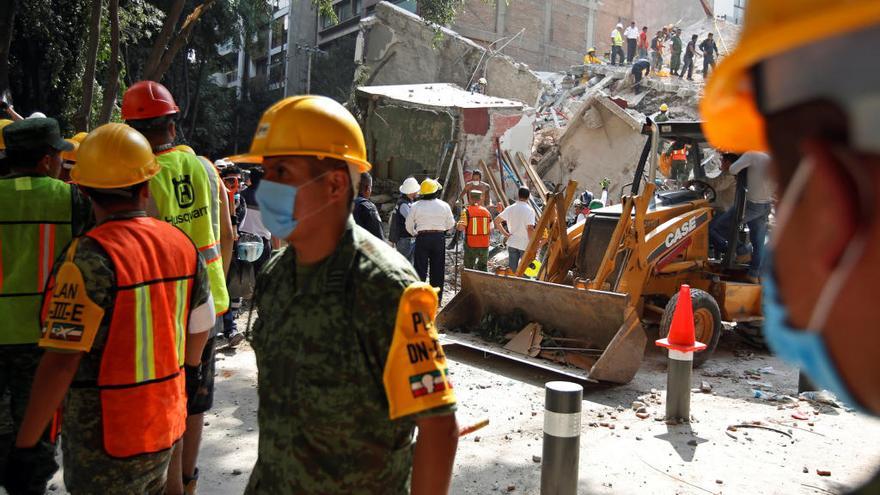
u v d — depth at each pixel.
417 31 22.94
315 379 1.62
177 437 2.41
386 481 1.65
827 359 0.51
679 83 27.19
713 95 0.63
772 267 0.55
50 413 2.09
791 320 0.54
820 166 0.49
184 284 2.47
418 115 17.53
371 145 18.20
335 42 40.72
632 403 5.52
